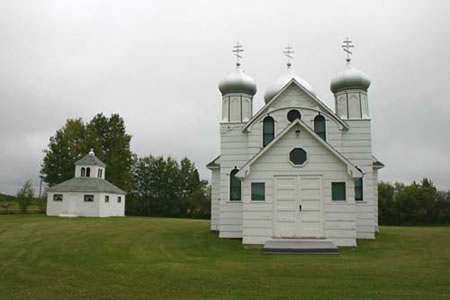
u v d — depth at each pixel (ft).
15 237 66.18
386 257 48.37
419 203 168.96
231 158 76.02
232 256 49.34
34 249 53.47
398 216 171.94
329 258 47.50
